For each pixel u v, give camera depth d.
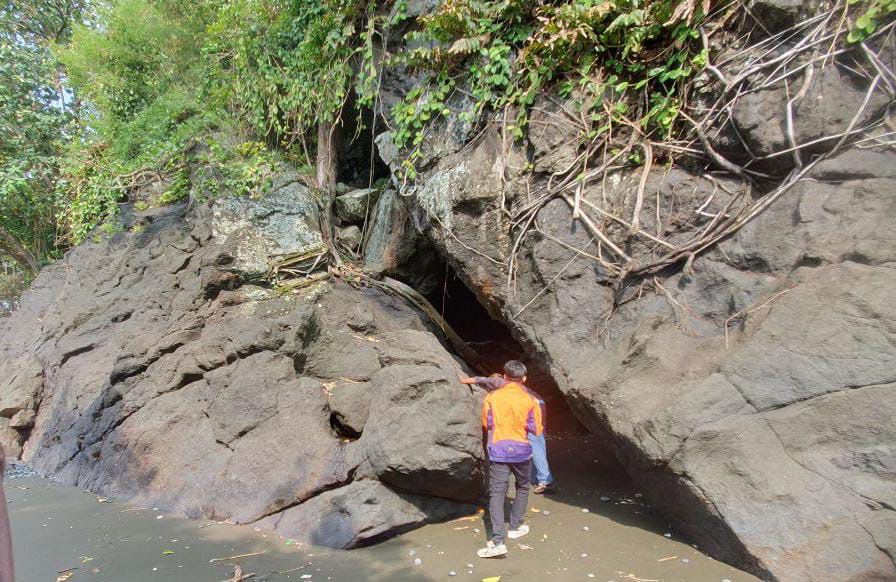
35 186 11.86
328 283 7.48
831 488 3.47
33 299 10.04
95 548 4.59
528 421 4.54
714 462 3.76
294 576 3.99
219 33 9.34
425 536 4.59
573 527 4.67
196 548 4.50
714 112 4.70
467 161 5.95
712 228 4.54
